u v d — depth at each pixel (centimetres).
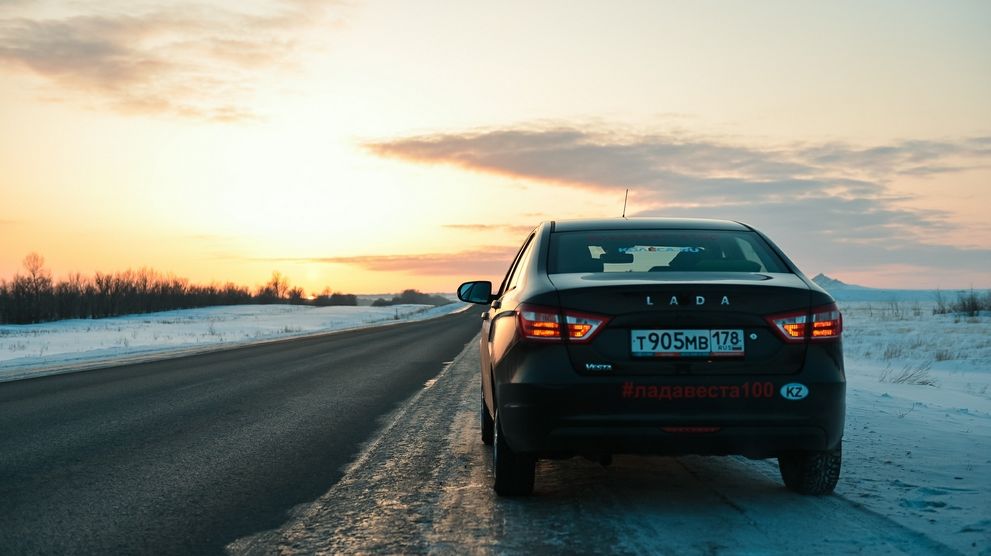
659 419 370
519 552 334
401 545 348
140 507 428
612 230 484
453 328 3647
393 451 599
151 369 1457
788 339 378
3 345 2858
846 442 598
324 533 371
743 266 438
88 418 796
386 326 4206
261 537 367
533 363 383
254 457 577
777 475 495
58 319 8144
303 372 1360
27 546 356
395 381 1191
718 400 370
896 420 718
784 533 355
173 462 559
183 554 343
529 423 381
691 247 457
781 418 371
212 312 9762
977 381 1291
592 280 400
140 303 9719
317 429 714
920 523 366
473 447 616
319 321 6016
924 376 1262
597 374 376
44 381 1240
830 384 376
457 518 394
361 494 454
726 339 377
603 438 375
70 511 420
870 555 320
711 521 380
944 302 3962
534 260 454
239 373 1345
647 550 333
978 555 316
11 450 612
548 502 427
